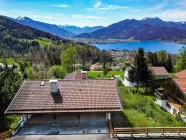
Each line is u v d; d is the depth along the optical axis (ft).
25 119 65.46
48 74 168.55
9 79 97.91
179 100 96.17
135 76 142.92
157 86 147.02
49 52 285.02
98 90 70.95
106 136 58.29
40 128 62.44
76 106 63.72
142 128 58.49
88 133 59.67
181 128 59.06
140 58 141.18
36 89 70.54
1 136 56.54
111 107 63.41
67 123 65.26
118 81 174.40
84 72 106.32
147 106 99.81
